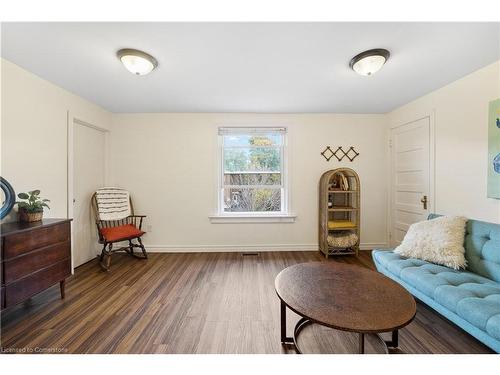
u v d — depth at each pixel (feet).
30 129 7.01
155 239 11.32
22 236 5.33
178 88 8.19
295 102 9.73
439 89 8.21
